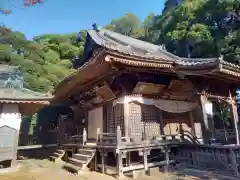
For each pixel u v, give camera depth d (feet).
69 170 33.68
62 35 143.13
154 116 40.81
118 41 54.95
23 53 98.73
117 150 29.63
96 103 47.65
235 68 28.96
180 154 37.45
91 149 36.27
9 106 34.14
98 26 59.88
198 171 30.78
